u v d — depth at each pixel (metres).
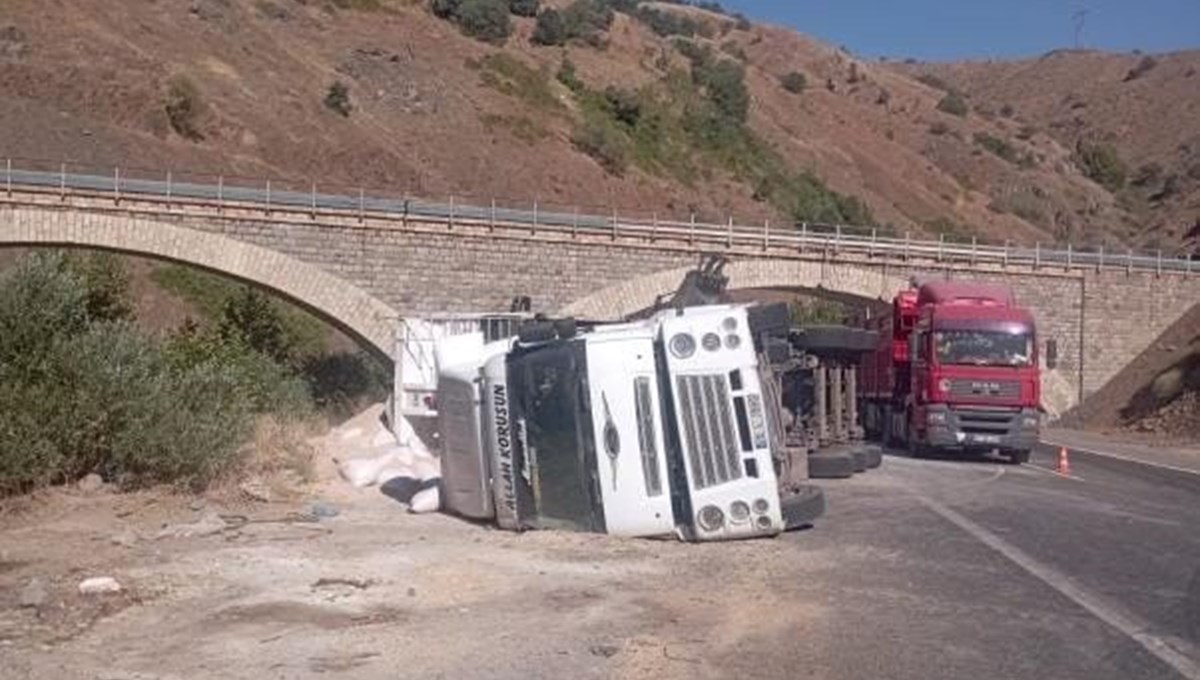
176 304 54.31
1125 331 63.06
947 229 116.31
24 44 70.00
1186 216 125.38
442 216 49.19
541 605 10.33
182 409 16.27
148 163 66.69
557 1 126.19
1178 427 47.62
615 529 13.49
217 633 9.16
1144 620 10.36
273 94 81.56
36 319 16.05
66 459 15.52
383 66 94.94
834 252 57.72
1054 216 130.38
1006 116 171.50
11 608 9.93
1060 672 8.55
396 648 8.80
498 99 97.62
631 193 93.31
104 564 11.62
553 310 51.16
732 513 13.41
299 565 11.70
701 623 9.82
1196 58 176.75
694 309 14.20
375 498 16.66
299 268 46.91
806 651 8.99
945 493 20.89
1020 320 30.23
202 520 14.02
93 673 8.10
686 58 123.88
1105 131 164.12
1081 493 22.00
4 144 61.72
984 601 11.00
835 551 13.48
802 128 126.75
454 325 24.06
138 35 78.56
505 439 13.88
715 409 13.43
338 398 39.72
